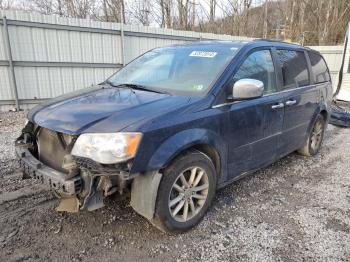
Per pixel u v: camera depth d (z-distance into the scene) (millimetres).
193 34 12141
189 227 2795
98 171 2250
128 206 3148
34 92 8953
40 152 2711
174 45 4074
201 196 2881
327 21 24234
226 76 3037
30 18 8414
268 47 3766
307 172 4383
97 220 2902
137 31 10594
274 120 3637
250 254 2521
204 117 2723
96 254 2457
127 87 3309
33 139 2826
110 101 2775
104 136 2244
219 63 3201
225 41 3746
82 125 2346
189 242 2654
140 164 2297
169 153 2436
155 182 2443
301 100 4184
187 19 20500
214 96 2881
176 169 2549
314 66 4867
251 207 3281
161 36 11242
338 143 6043
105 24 9836
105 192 2371
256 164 3549
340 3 24484
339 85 10477
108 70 10344
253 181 3975
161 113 2492
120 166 2262
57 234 2680
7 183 3590
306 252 2562
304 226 2947
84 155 2262
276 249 2594
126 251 2508
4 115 7957
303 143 4699
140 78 3537
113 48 10242
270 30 24391
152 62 3777
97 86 3537
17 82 8578
